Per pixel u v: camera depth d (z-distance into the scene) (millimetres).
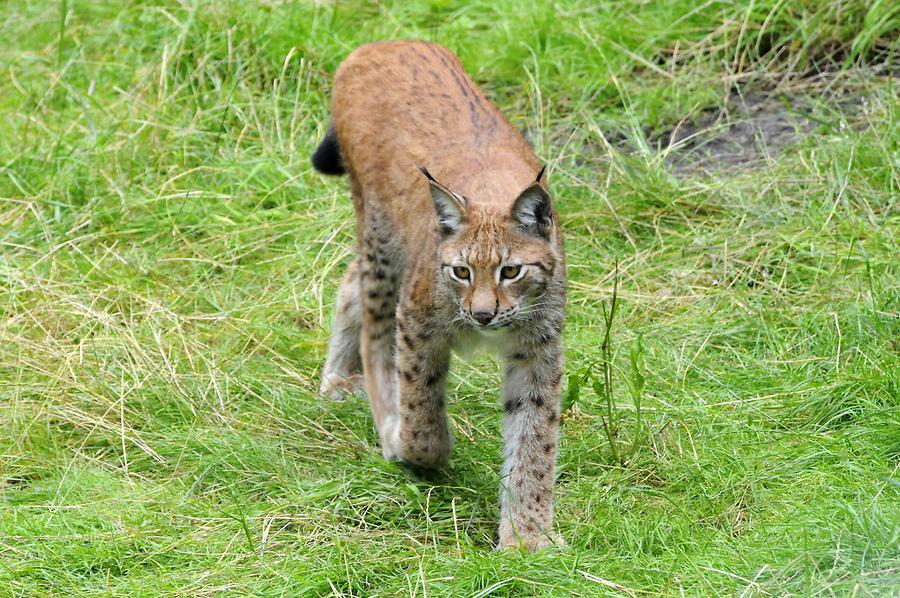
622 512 9016
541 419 8961
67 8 16359
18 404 10344
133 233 12953
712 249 12266
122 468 9719
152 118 14203
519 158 9680
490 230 8586
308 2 15898
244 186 13484
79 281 11977
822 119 13875
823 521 8312
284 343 11531
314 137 14086
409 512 9117
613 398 10258
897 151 13016
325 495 9164
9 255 12461
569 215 12805
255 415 10391
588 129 14055
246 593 8070
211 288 12125
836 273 11648
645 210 12938
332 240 12688
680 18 15352
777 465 9320
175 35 15312
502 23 15727
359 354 11219
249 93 14508
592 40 15125
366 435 10312
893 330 10805
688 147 14172
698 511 8930
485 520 9180
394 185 10016
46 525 8781
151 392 10586
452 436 9836
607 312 11586
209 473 9570
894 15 14922
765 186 12984
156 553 8531
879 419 9586
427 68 10406
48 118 14609
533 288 8680
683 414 10109
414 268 9289
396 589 8125
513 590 8062
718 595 7676
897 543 7883
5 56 15852
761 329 11164
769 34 15219
